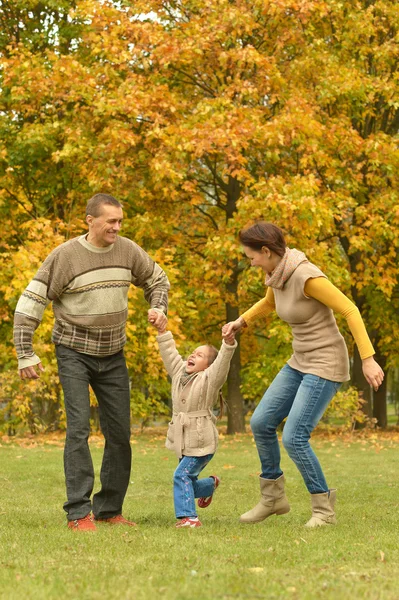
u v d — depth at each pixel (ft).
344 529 24.91
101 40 79.77
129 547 20.90
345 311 25.18
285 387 26.61
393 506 33.19
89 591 15.56
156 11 81.00
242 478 43.91
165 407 84.74
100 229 25.79
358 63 86.58
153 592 15.33
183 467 26.55
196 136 72.33
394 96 85.66
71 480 25.25
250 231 26.02
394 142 83.35
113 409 26.78
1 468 47.03
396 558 19.44
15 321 25.98
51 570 17.89
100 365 26.55
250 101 80.02
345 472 47.78
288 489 39.47
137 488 40.01
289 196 71.41
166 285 28.07
